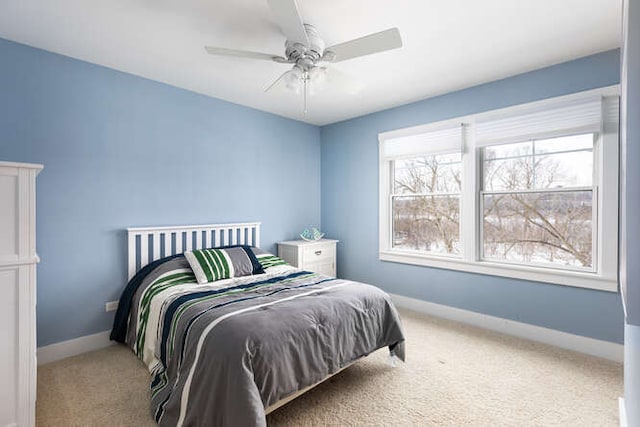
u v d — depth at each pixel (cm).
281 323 180
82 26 216
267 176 405
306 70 221
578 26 216
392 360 246
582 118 261
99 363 248
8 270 159
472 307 328
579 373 233
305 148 451
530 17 206
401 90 332
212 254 295
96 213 274
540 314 286
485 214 327
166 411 171
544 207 293
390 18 207
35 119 244
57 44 240
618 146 248
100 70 274
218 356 161
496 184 321
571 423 181
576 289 268
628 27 77
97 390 212
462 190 335
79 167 264
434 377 229
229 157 366
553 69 274
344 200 443
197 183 338
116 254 285
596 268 264
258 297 220
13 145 236
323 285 253
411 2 191
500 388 215
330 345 194
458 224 349
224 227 357
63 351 257
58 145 254
